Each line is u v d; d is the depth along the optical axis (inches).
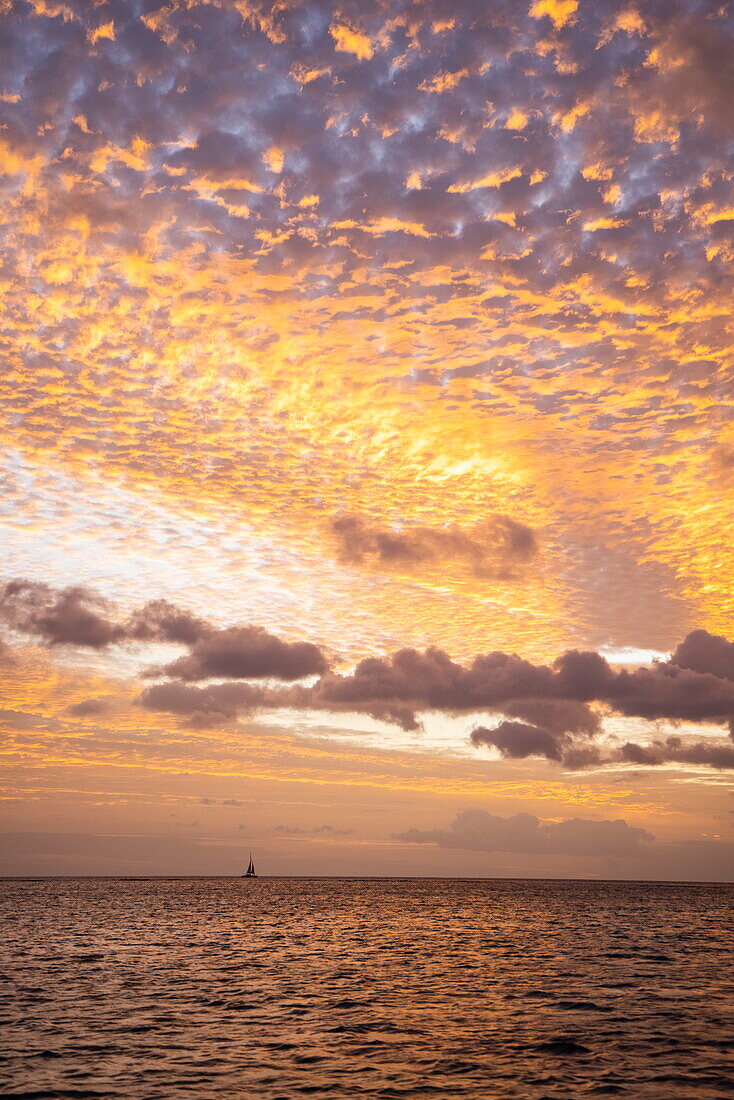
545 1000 1461.6
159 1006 1369.3
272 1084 901.8
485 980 1731.1
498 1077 935.0
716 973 1883.6
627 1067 978.1
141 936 2827.3
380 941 2714.1
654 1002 1445.6
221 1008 1354.6
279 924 3513.8
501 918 4077.3
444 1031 1180.5
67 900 5723.4
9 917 3791.8
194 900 5940.0
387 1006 1387.8
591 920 3944.4
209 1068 965.8
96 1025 1204.5
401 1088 888.3
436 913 4512.8
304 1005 1391.5
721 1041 1117.7
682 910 5044.3
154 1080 912.9
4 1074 932.0
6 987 1579.7
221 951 2335.1
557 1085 901.8
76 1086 887.7
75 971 1844.2
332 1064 988.6
